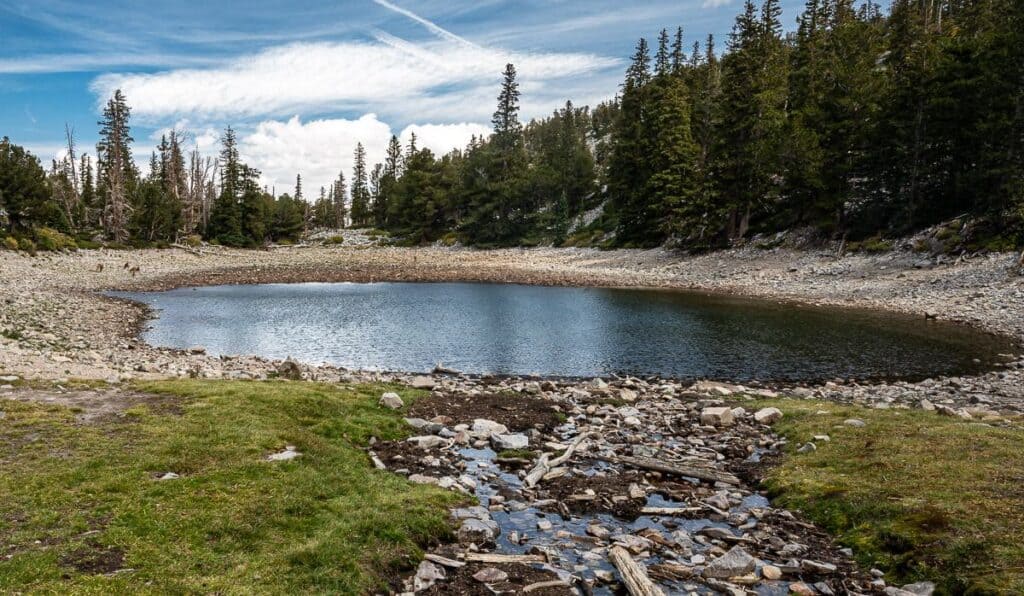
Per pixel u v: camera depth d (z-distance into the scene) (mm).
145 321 32094
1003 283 33406
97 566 6289
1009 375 19453
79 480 8234
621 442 12820
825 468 10320
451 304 39906
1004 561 6703
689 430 13562
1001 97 38938
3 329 23250
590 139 148250
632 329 30031
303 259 76688
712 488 10383
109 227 78188
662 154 66250
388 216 126375
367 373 20234
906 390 18156
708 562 7621
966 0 69250
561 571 7391
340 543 7398
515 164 98500
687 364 22766
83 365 16812
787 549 7930
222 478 8758
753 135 56688
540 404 15609
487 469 10984
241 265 66938
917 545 7434
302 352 24938
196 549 6859
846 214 51562
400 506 8680
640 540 8156
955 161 44125
